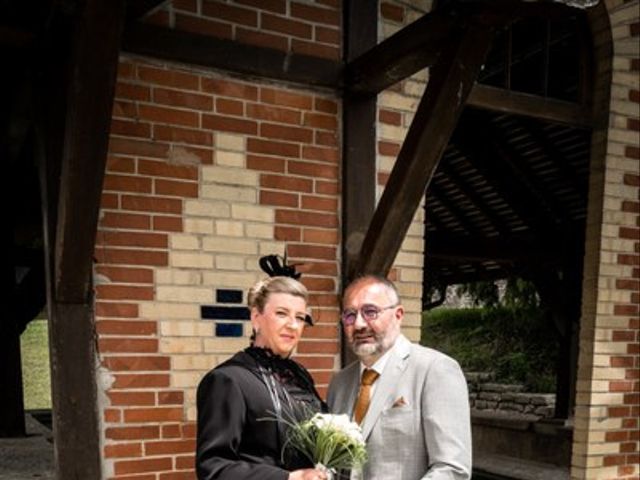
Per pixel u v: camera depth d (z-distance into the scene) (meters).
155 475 2.89
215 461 1.76
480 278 8.57
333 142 3.34
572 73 4.72
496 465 7.31
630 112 4.10
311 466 1.92
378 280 2.19
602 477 4.04
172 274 2.96
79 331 2.74
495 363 10.23
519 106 3.92
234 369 1.90
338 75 3.28
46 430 6.81
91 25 2.14
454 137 6.34
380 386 2.13
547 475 6.80
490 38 2.57
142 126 2.90
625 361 4.11
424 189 2.95
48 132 2.67
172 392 2.94
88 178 2.39
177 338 2.96
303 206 3.26
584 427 4.04
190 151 3.00
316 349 3.30
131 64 2.88
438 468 1.92
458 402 2.03
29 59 2.72
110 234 2.84
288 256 3.22
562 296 7.00
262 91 3.16
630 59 4.08
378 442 2.06
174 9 2.95
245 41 3.10
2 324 6.13
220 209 3.06
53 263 2.69
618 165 4.07
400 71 3.06
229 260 3.08
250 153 3.13
